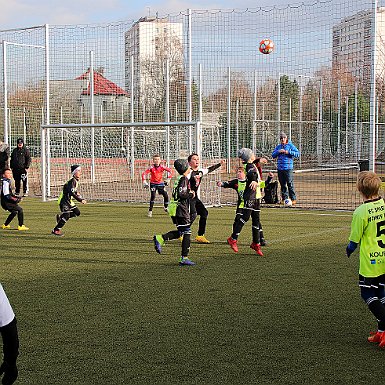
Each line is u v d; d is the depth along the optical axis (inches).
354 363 183.3
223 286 286.4
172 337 209.2
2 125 966.4
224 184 372.2
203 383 167.9
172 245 406.6
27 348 198.4
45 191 702.5
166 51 962.1
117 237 440.8
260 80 1053.2
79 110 943.0
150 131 919.7
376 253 199.2
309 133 1312.7
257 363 183.3
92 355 191.5
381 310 195.8
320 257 358.0
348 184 926.4
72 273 319.0
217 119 1084.5
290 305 251.1
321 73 942.4
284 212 583.2
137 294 271.6
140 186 856.9
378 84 1136.2
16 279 304.2
